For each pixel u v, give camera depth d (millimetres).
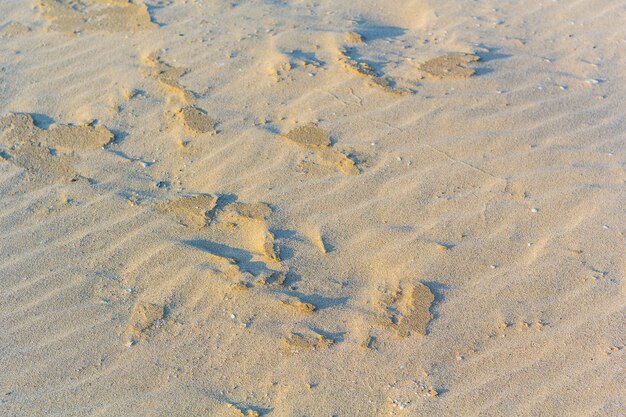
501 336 2418
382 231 2828
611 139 3260
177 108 3506
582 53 3908
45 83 3744
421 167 3121
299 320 2510
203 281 2658
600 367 2287
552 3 4430
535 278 2613
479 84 3582
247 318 2529
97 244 2852
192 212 2967
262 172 3139
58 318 2568
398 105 3451
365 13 4320
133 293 2648
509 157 3158
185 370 2375
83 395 2307
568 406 2178
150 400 2281
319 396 2268
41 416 2244
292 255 2750
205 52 3877
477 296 2564
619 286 2564
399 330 2459
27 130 3445
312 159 3186
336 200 2979
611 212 2869
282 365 2371
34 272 2748
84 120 3490
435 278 2639
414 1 4434
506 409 2186
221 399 2273
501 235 2795
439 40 4008
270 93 3576
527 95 3520
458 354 2371
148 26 4152
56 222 2963
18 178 3189
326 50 3871
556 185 3012
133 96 3598
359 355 2385
